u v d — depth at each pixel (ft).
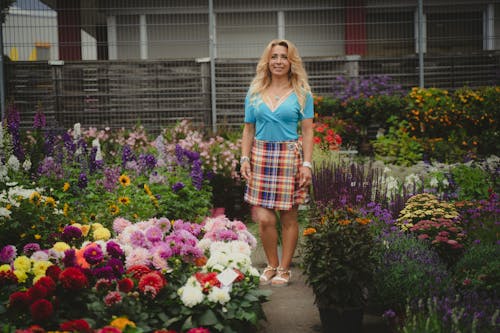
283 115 13.74
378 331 11.47
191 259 11.31
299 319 12.17
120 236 12.14
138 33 43.83
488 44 44.16
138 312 9.45
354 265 11.05
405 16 44.50
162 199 17.89
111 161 22.74
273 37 44.14
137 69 35.68
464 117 31.71
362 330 11.53
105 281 9.73
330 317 11.15
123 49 43.88
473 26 44.47
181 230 12.04
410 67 37.42
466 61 37.22
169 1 43.39
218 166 24.91
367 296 11.87
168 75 35.65
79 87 35.47
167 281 10.93
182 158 20.77
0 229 13.17
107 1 43.04
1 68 33.83
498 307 10.39
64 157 18.61
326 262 11.03
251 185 14.19
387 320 10.41
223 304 10.20
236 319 10.49
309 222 17.02
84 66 35.40
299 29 44.01
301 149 14.12
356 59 36.99
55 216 14.08
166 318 9.95
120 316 9.27
